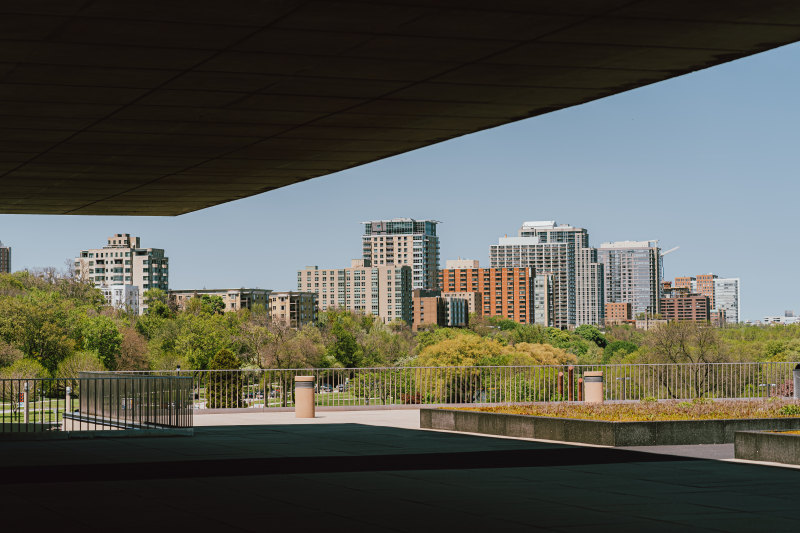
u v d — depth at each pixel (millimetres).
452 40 12273
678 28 11844
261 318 128125
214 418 25469
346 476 13883
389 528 9656
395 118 17172
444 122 17625
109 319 113375
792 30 12008
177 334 130000
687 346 76062
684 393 34969
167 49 12531
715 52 13078
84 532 9406
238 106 16047
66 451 17484
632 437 18125
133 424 22609
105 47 12383
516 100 15891
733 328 115000
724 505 11172
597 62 13531
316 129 18109
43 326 103312
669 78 14609
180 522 9977
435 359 97062
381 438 19891
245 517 10297
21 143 18906
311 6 10719
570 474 14086
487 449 17625
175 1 10453
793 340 95375
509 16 11258
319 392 30906
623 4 10859
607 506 11094
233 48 12508
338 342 147750
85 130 17766
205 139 18828
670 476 13828
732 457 16344
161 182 24172
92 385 25031
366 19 11281
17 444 18828
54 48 12406
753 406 21609
